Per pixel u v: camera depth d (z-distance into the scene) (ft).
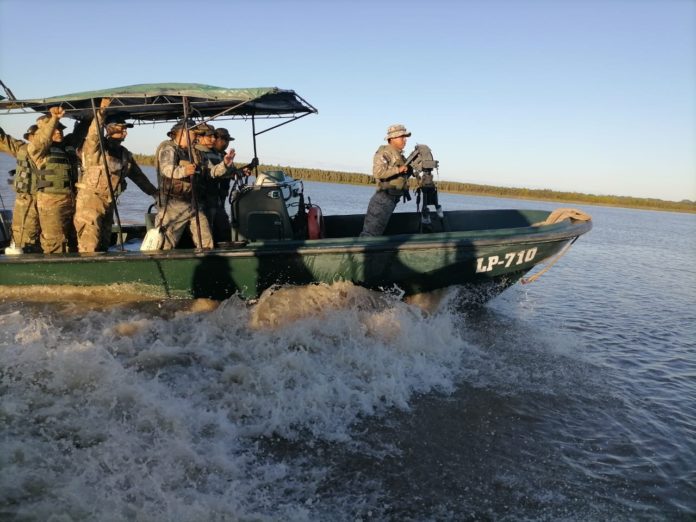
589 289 28.25
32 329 14.61
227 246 17.58
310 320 15.98
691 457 10.96
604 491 9.60
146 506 8.09
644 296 27.37
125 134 17.98
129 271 17.57
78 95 16.10
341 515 8.45
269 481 9.16
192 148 17.99
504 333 18.17
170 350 13.94
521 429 11.64
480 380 14.08
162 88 15.76
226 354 13.96
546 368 15.33
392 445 10.58
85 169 17.93
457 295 19.10
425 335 15.72
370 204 19.77
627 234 70.95
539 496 9.32
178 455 9.46
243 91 15.66
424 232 21.91
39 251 19.43
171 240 17.87
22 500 8.00
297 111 20.95
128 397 11.15
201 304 17.83
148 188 20.06
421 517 8.55
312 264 17.38
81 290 17.98
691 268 40.37
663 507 9.25
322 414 11.43
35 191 18.44
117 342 14.29
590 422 12.23
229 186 20.48
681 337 19.90
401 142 19.26
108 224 18.60
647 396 14.01
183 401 11.37
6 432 9.63
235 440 10.29
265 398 11.80
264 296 17.13
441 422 11.66
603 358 16.75
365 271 17.54
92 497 8.19
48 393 11.04
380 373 13.64
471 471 9.91
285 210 18.57
